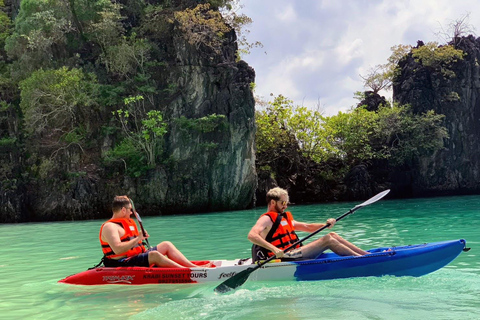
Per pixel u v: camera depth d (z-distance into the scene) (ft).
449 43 128.67
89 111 90.63
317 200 111.04
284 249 19.45
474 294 16.88
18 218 82.89
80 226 61.00
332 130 115.34
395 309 15.24
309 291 17.92
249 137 91.61
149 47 94.12
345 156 119.85
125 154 86.22
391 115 119.24
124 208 21.54
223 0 102.53
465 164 123.34
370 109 135.33
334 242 20.22
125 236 21.13
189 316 15.40
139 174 84.99
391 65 135.64
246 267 19.74
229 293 18.11
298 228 21.57
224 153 89.66
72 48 96.32
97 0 95.35
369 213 59.88
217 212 84.84
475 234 34.42
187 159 88.89
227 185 90.17
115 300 18.02
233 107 91.25
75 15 95.66
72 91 86.17
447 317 14.25
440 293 17.12
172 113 91.91
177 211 88.17
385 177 118.83
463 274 20.04
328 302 16.34
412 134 119.55
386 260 19.54
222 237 38.75
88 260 28.91
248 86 93.04
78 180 83.82
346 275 19.62
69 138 86.53
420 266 19.51
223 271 19.90
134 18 102.99
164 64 94.22
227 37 98.89
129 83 92.99
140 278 20.35
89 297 18.63
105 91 91.20
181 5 99.60
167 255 21.39
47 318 15.96
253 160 93.09
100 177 86.48
